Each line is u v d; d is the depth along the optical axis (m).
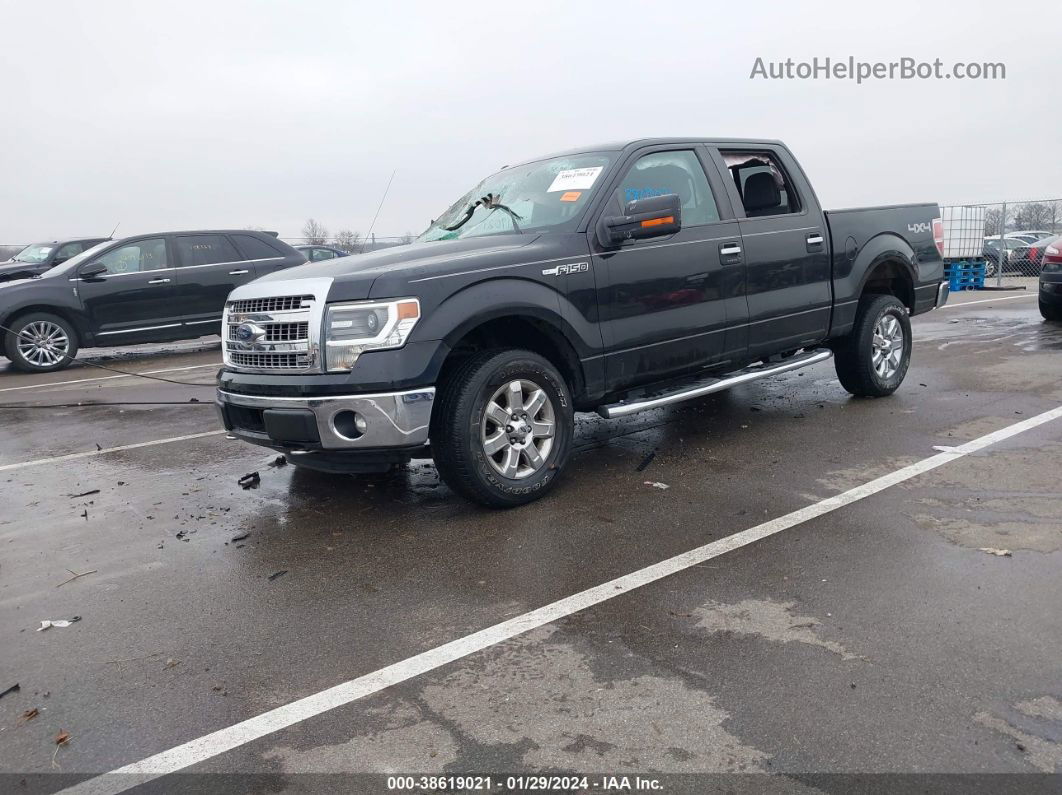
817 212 5.89
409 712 2.59
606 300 4.65
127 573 3.87
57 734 2.59
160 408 8.00
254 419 4.39
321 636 3.13
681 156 5.29
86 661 3.04
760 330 5.48
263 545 4.14
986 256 19.89
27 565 4.05
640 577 3.49
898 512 4.08
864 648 2.82
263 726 2.56
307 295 4.05
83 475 5.67
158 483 5.38
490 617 3.20
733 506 4.30
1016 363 7.98
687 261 5.02
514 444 4.38
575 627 3.08
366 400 3.93
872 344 6.39
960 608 3.06
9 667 3.03
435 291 4.03
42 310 11.04
